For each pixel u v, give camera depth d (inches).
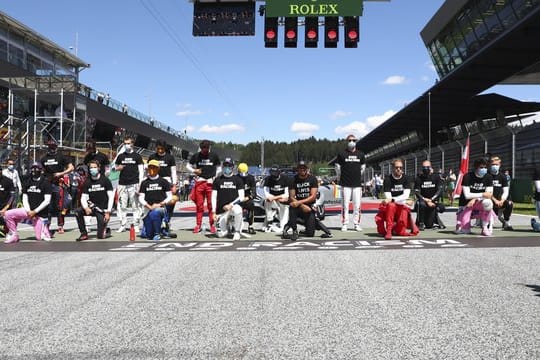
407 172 1416.1
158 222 319.3
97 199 325.4
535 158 764.0
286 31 477.4
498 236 323.6
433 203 373.1
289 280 180.5
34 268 211.2
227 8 482.3
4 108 903.1
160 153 363.9
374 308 139.6
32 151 761.6
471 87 969.5
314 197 320.5
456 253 245.0
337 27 476.4
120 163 373.7
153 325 125.0
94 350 106.7
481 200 326.3
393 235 334.6
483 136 863.7
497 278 181.0
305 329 120.6
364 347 107.1
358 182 366.9
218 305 144.5
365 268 204.4
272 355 102.9
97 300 151.9
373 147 2236.7
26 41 1122.0
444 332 117.1
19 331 120.7
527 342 109.5
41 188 318.0
